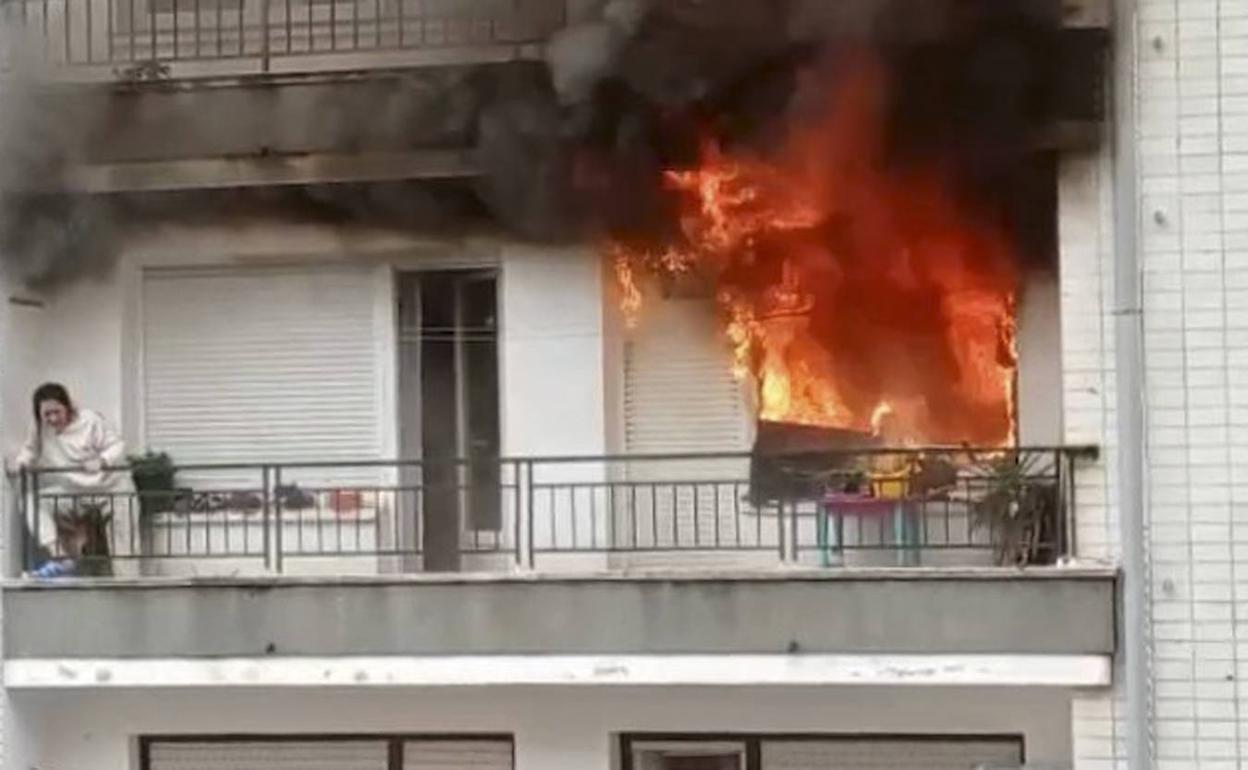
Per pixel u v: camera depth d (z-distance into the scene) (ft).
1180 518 43.45
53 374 50.26
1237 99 43.34
